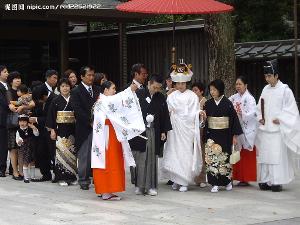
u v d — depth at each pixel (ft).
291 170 32.91
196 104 32.91
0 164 38.06
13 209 27.63
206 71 55.01
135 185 32.30
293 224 24.56
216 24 41.34
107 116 29.53
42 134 35.73
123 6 33.30
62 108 34.04
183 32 57.21
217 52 41.47
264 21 66.23
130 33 62.18
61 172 34.50
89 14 48.98
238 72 57.82
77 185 34.60
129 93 30.09
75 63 67.87
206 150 32.60
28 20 55.11
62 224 24.53
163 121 31.83
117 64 62.95
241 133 32.30
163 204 28.96
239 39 68.39
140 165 31.35
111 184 29.58
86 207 28.14
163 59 59.16
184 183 32.73
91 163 30.40
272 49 55.31
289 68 54.19
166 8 32.94
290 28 66.54
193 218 25.71
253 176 33.96
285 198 30.60
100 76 34.01
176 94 33.12
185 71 32.89
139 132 29.76
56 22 57.62
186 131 32.58
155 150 31.42
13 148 36.70
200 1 33.68
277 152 32.17
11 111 36.76
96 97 32.94
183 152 32.55
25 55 58.80
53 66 59.57
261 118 32.81
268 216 26.11
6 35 55.26
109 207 28.19
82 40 67.46
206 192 32.48
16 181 36.22
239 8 65.41
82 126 32.68
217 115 32.19
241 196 31.14
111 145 29.68
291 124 31.81
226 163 32.35
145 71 31.83
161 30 58.75
